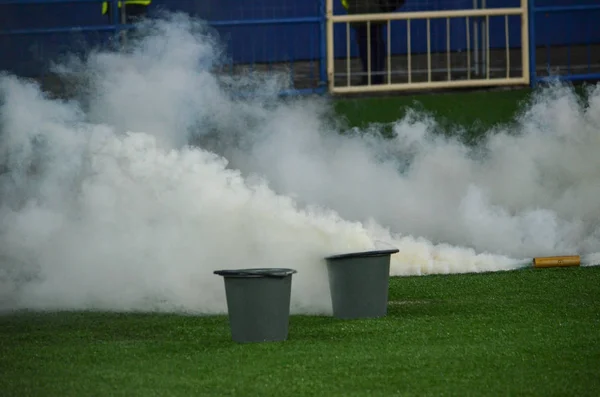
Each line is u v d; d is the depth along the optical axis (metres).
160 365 18.16
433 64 42.88
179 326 21.75
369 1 40.84
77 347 19.84
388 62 40.03
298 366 17.83
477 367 17.67
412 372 17.39
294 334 20.50
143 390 16.55
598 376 16.98
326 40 40.28
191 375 17.39
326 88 40.16
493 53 43.25
